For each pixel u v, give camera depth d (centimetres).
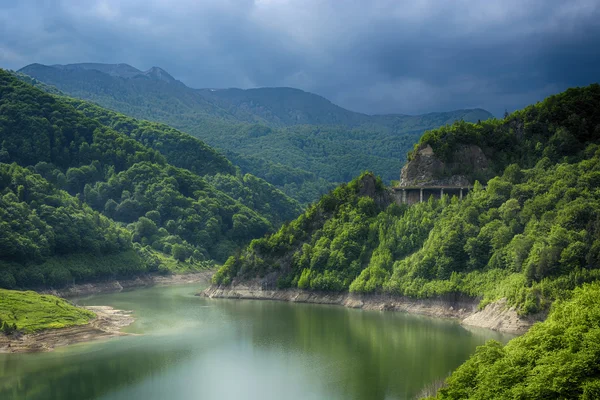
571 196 19400
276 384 13675
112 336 18912
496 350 9931
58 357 16300
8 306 18325
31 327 17612
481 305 18675
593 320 9088
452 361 14600
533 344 9544
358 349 16388
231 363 15512
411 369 14188
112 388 13612
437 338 16988
